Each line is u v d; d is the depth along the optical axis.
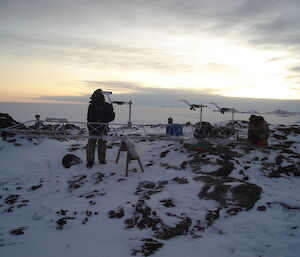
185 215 4.75
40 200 5.63
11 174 7.39
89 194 5.72
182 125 9.48
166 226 4.37
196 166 7.19
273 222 4.54
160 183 6.23
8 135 10.80
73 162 8.04
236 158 7.80
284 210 4.98
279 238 4.08
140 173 7.03
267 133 8.82
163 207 5.01
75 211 4.98
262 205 5.16
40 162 8.70
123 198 5.46
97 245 3.94
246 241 4.03
